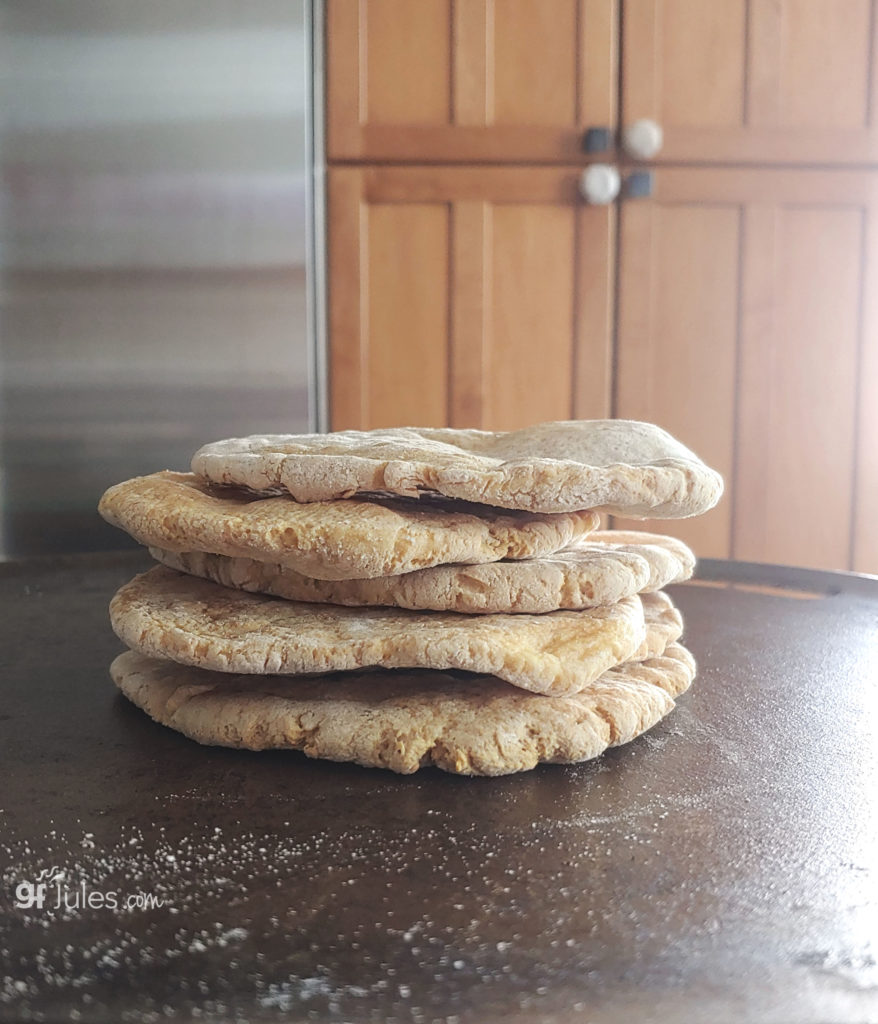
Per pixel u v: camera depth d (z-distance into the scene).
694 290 0.75
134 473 0.75
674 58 0.73
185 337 0.73
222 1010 0.17
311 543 0.27
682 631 0.37
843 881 0.21
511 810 0.25
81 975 0.18
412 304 0.75
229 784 0.27
